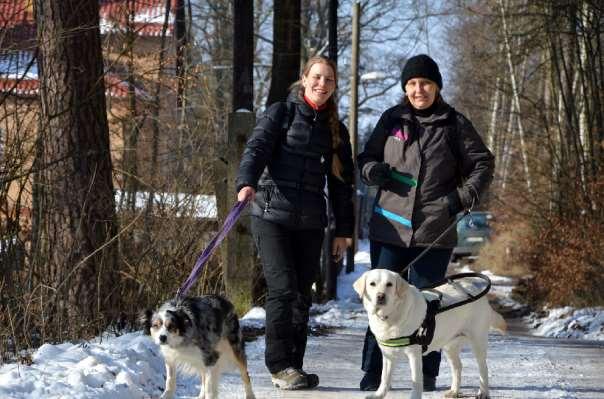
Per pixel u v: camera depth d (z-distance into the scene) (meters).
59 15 11.46
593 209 23.20
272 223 8.80
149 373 8.68
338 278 29.88
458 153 8.66
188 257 13.45
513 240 36.38
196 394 8.53
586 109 25.38
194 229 13.69
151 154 15.34
